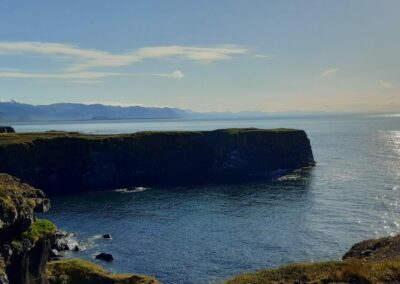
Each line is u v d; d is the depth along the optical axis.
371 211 92.25
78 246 73.88
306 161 175.88
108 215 99.81
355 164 168.88
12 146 140.25
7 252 37.03
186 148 166.88
